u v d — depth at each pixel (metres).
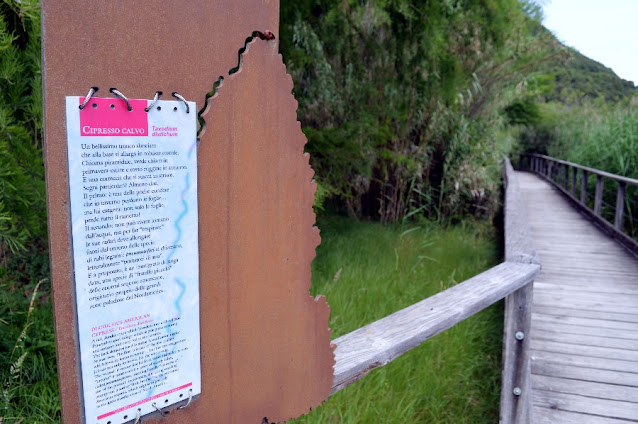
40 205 2.69
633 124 9.76
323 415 2.87
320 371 1.41
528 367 3.16
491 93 9.07
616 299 5.00
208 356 1.11
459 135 8.52
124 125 0.89
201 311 1.08
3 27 2.24
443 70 6.04
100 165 0.87
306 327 1.33
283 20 4.94
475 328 4.52
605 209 10.34
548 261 6.52
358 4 5.86
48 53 0.80
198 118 1.02
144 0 0.90
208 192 1.05
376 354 1.73
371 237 6.89
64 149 0.83
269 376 1.25
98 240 0.88
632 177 9.55
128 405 0.97
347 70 6.71
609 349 3.89
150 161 0.94
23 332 2.55
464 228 8.52
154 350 1.00
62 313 0.86
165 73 0.94
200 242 1.05
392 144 8.00
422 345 3.90
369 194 8.38
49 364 2.92
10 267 3.78
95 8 0.84
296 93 6.26
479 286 2.72
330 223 7.33
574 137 16.41
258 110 1.11
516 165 26.52
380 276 5.29
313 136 5.29
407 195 8.48
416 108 7.52
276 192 1.18
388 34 6.34
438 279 5.56
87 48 0.84
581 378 3.48
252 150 1.11
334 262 5.59
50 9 0.80
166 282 0.99
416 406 3.32
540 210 10.93
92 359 0.91
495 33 6.79
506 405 3.19
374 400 3.19
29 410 2.55
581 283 5.54
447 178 8.63
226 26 1.03
